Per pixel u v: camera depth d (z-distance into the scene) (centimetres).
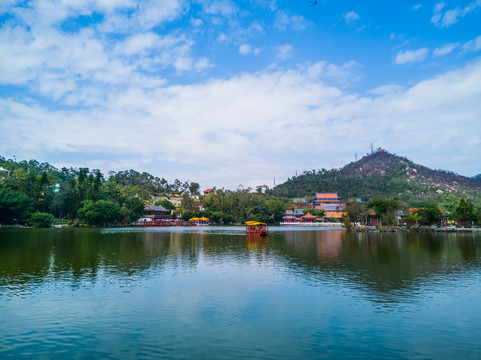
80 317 2125
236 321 2070
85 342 1758
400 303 2445
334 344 1747
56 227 13050
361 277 3338
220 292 2730
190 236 9269
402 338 1827
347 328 1964
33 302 2428
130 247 5922
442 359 1588
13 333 1873
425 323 2048
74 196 15388
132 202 18225
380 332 1906
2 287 2848
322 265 4088
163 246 6212
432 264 4156
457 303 2447
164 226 18075
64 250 5334
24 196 13038
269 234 10731
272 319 2108
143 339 1800
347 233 11300
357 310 2286
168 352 1648
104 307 2327
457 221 13675
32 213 13000
